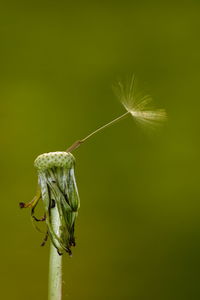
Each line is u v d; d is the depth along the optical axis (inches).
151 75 32.9
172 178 32.7
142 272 32.2
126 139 32.7
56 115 32.7
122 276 32.1
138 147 32.6
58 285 13.1
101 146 32.7
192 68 32.9
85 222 32.2
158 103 32.7
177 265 32.4
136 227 32.4
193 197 32.7
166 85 32.9
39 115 32.7
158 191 32.7
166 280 32.2
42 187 13.3
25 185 31.9
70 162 13.3
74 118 32.7
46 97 32.8
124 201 32.6
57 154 13.2
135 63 32.9
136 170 32.7
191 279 32.3
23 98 32.7
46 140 32.6
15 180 32.0
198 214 32.5
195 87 32.8
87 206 32.3
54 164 13.2
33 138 32.5
